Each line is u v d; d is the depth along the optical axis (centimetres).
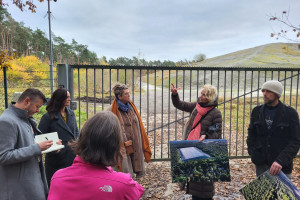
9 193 203
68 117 303
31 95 224
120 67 420
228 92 1762
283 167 266
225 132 759
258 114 279
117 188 115
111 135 120
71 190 115
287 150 247
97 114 128
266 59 4759
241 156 492
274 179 238
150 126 846
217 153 285
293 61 4362
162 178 416
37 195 216
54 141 249
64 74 397
